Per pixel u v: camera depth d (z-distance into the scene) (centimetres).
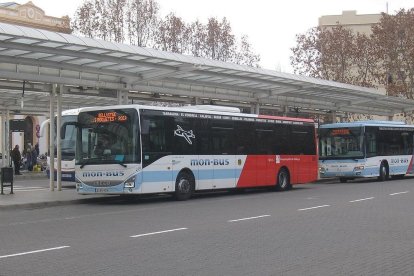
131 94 2555
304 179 2412
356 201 1745
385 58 4534
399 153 3106
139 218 1359
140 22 4053
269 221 1268
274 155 2259
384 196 1920
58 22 4631
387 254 877
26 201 1709
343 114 4181
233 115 2083
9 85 2073
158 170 1777
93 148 1784
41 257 852
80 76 2066
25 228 1191
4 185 1964
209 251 900
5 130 3494
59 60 1886
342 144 2856
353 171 2806
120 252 891
